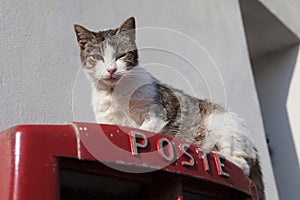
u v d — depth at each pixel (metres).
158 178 1.29
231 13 3.52
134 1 2.70
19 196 1.04
